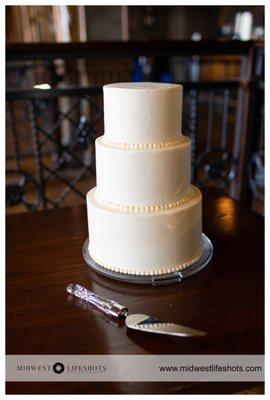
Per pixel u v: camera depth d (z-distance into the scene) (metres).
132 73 4.16
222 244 0.99
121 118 0.77
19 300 0.78
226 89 2.11
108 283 0.83
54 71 3.49
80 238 1.04
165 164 0.77
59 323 0.71
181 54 1.80
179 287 0.81
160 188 0.78
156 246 0.80
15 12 4.26
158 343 0.65
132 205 0.79
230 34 6.89
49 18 3.96
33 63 3.48
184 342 0.65
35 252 0.97
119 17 4.52
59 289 0.81
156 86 0.80
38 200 2.00
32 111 1.81
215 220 1.13
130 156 0.75
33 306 0.76
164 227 0.78
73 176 3.17
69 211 1.23
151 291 0.79
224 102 2.34
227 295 0.78
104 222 0.81
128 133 0.77
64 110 3.35
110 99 0.78
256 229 1.07
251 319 0.70
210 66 6.51
